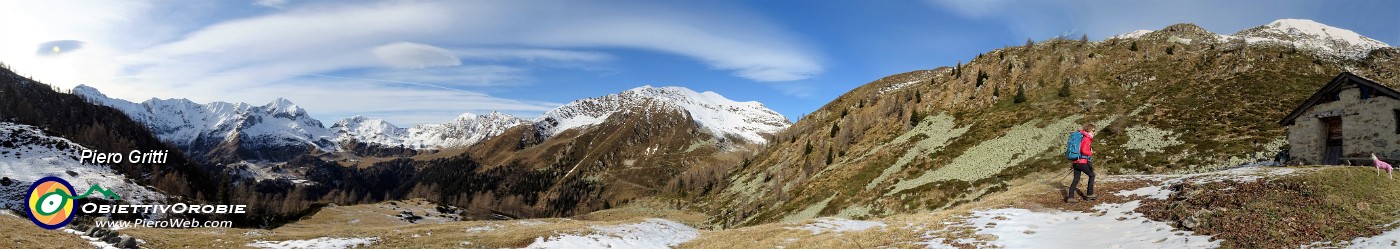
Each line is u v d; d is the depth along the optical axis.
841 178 95.38
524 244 30.86
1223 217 17.12
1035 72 120.62
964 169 74.25
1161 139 67.50
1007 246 18.00
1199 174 30.20
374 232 37.97
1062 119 89.19
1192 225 17.06
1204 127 68.12
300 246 31.28
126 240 27.33
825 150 128.62
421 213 154.75
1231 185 22.91
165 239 31.95
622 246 31.44
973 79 131.88
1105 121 82.38
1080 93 102.38
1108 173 60.31
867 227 27.77
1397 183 21.94
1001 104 109.25
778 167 142.00
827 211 78.94
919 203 64.62
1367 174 23.22
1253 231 15.25
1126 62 115.31
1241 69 93.00
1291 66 91.62
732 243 28.45
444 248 30.66
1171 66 106.12
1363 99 34.75
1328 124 37.50
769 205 103.00
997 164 71.50
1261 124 64.06
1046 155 68.25
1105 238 17.86
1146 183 28.34
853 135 132.88
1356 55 99.12
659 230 38.25
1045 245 17.75
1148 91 94.88
